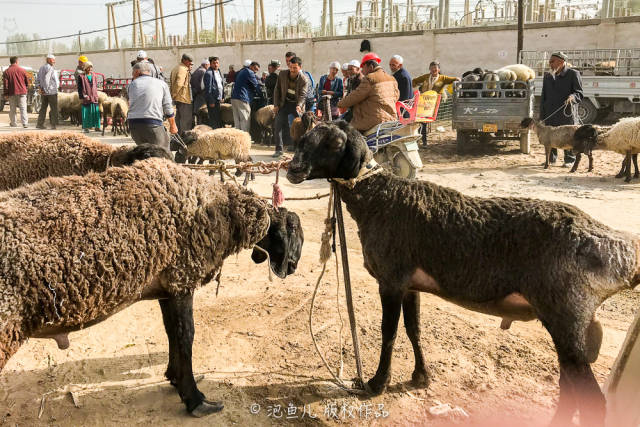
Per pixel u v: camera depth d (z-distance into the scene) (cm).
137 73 746
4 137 518
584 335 301
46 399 380
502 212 330
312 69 2842
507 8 2995
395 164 771
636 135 1010
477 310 342
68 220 302
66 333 317
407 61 2536
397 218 356
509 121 1317
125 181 329
